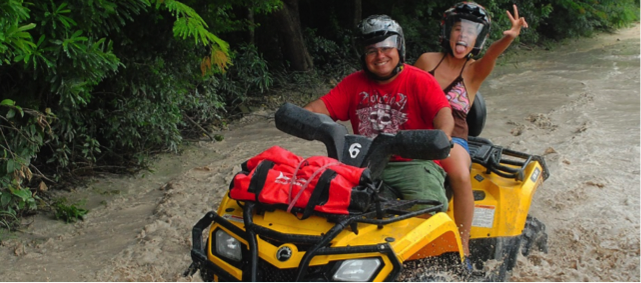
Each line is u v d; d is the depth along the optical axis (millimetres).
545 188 6629
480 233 4375
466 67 4602
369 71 3840
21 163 5281
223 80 9977
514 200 4438
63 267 4859
